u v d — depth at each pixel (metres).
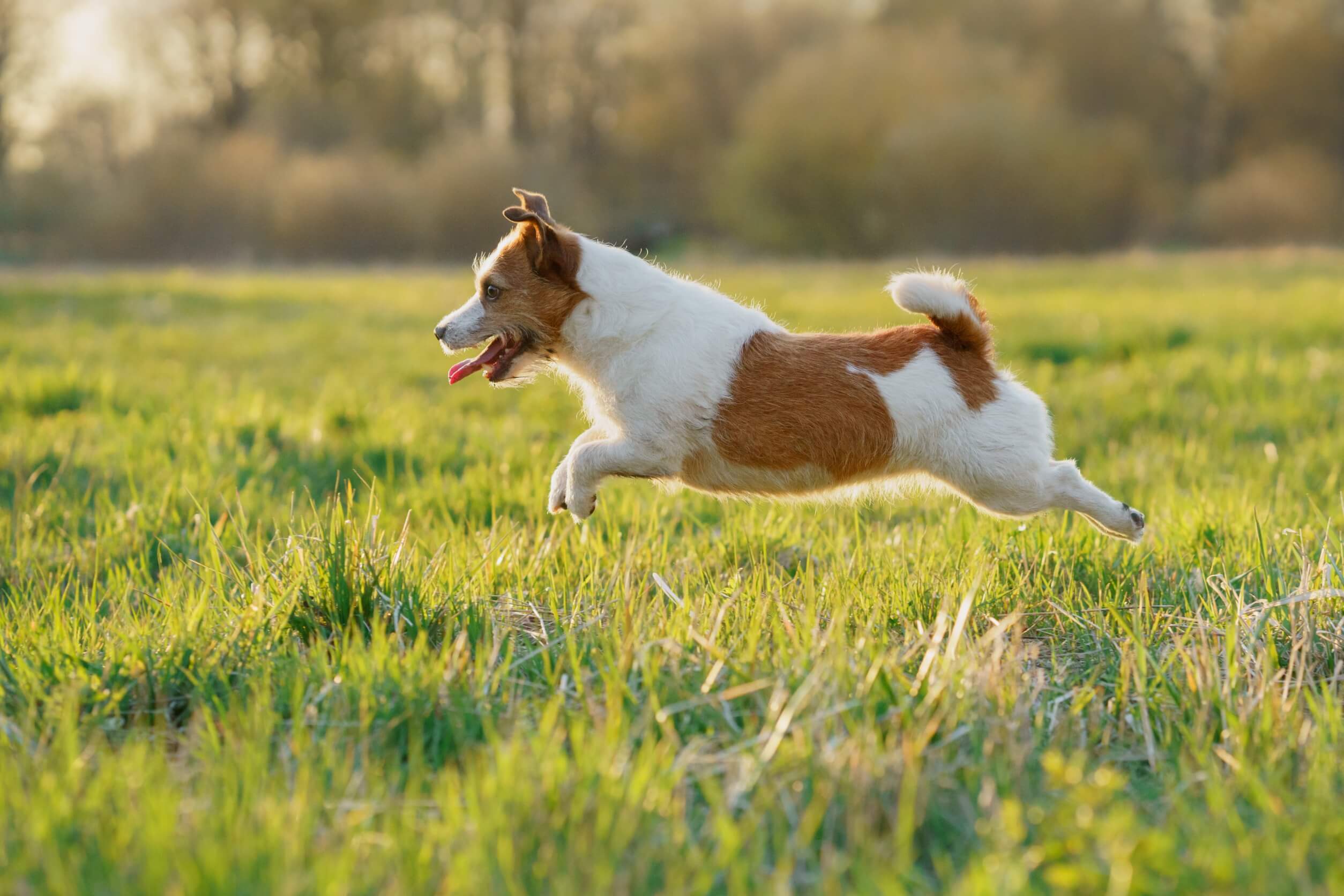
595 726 3.74
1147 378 11.58
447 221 48.12
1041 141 45.59
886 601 5.07
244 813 3.19
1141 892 2.84
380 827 3.30
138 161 48.69
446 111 58.81
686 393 5.21
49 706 3.98
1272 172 49.25
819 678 3.76
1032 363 13.36
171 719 4.16
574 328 5.36
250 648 4.41
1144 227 48.12
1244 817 3.34
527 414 10.68
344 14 54.41
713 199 52.91
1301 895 2.88
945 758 3.56
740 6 57.56
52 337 15.84
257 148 48.94
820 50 50.22
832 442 5.19
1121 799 3.38
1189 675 4.12
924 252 47.34
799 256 49.38
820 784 3.33
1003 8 54.47
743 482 5.39
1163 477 7.92
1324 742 3.65
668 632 4.49
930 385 5.16
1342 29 52.19
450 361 14.28
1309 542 5.84
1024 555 5.61
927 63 48.47
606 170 60.50
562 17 59.81
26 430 8.85
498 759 3.40
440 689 3.98
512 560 5.53
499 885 2.92
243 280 32.19
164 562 6.30
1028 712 3.87
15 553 6.14
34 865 2.97
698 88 57.56
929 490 5.73
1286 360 12.04
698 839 3.24
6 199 47.50
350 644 4.41
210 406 9.98
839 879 3.03
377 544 5.29
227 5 52.56
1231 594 4.98
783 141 47.84
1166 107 55.66
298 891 2.82
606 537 6.32
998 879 2.85
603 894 2.89
